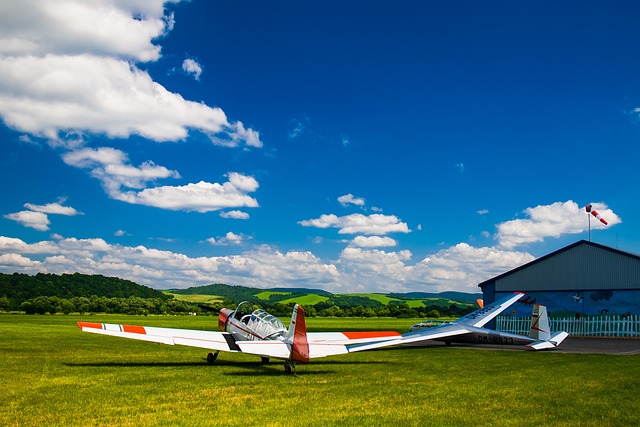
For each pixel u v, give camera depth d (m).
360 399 10.76
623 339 31.28
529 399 10.80
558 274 36.25
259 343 14.84
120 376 13.99
